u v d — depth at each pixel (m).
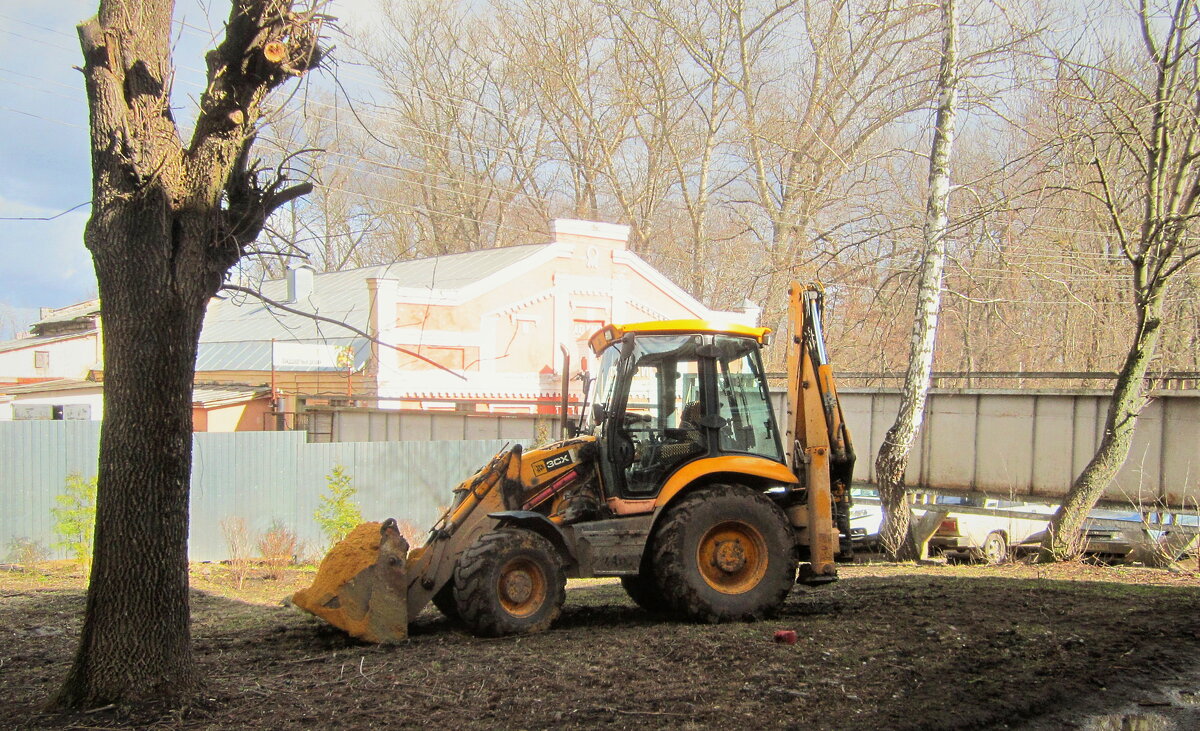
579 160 38.03
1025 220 15.74
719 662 6.49
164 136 5.54
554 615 7.85
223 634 8.34
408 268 33.72
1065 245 16.30
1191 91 12.30
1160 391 14.62
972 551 15.40
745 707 5.51
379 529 8.14
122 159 5.39
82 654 5.56
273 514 16.59
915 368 14.12
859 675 6.13
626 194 38.41
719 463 8.52
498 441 19.62
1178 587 10.02
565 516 8.33
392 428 23.39
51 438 14.79
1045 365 22.47
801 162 24.19
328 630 8.22
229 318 35.78
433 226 37.19
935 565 13.88
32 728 5.20
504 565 7.70
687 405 8.73
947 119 13.54
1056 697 5.77
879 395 18.94
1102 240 18.41
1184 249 13.16
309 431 24.94
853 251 16.55
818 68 25.56
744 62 31.98
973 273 16.64
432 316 26.36
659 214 38.50
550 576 7.86
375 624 7.62
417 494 18.36
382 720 5.39
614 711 5.46
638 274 30.86
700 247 34.78
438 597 8.65
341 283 33.75
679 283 37.59
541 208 38.81
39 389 27.33
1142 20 12.41
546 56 36.06
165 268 5.45
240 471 16.34
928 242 13.81
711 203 35.50
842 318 20.53
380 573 7.81
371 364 25.34
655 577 8.23
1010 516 15.83
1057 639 7.05
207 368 31.97
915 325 14.13
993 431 16.98
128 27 5.50
